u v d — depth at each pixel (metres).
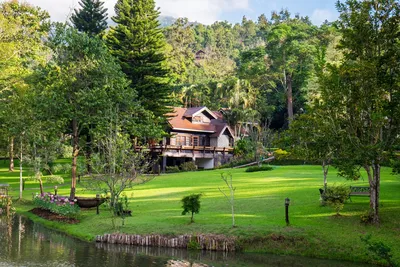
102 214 23.02
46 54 52.56
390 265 13.64
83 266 14.54
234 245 16.78
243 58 73.88
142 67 46.22
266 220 18.89
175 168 51.91
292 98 72.38
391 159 17.53
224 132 62.28
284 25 69.25
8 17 49.84
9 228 21.48
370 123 17.52
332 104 18.00
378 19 17.80
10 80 44.25
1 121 38.16
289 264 14.91
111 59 31.69
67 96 28.78
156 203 25.34
